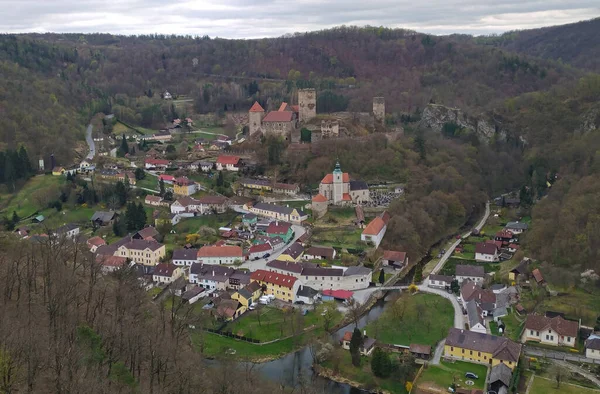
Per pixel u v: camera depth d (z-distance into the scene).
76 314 139.50
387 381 160.75
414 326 191.25
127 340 135.38
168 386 126.94
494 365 164.25
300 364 172.00
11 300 139.12
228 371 146.62
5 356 104.62
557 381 155.00
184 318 180.62
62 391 103.25
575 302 198.50
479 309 193.88
